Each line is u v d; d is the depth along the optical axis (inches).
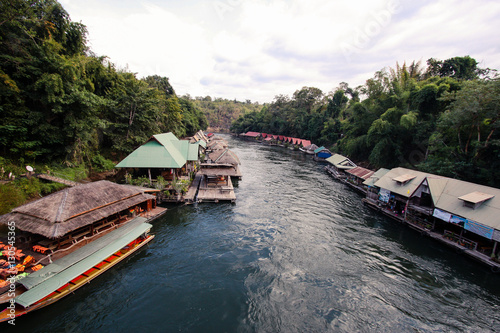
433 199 803.4
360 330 422.6
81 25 983.6
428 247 730.8
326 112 3211.1
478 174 928.3
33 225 475.2
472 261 663.8
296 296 497.0
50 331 388.5
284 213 941.8
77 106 803.4
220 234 741.9
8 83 641.6
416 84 1545.3
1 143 675.4
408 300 507.2
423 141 1366.9
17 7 703.1
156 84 2812.5
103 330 396.5
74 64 823.7
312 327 423.2
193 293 490.0
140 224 686.5
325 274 576.4
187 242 687.7
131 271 551.2
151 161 976.9
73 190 567.5
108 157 1280.8
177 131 2229.3
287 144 3476.9
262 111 5221.5
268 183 1401.3
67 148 858.1
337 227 843.4
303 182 1473.9
